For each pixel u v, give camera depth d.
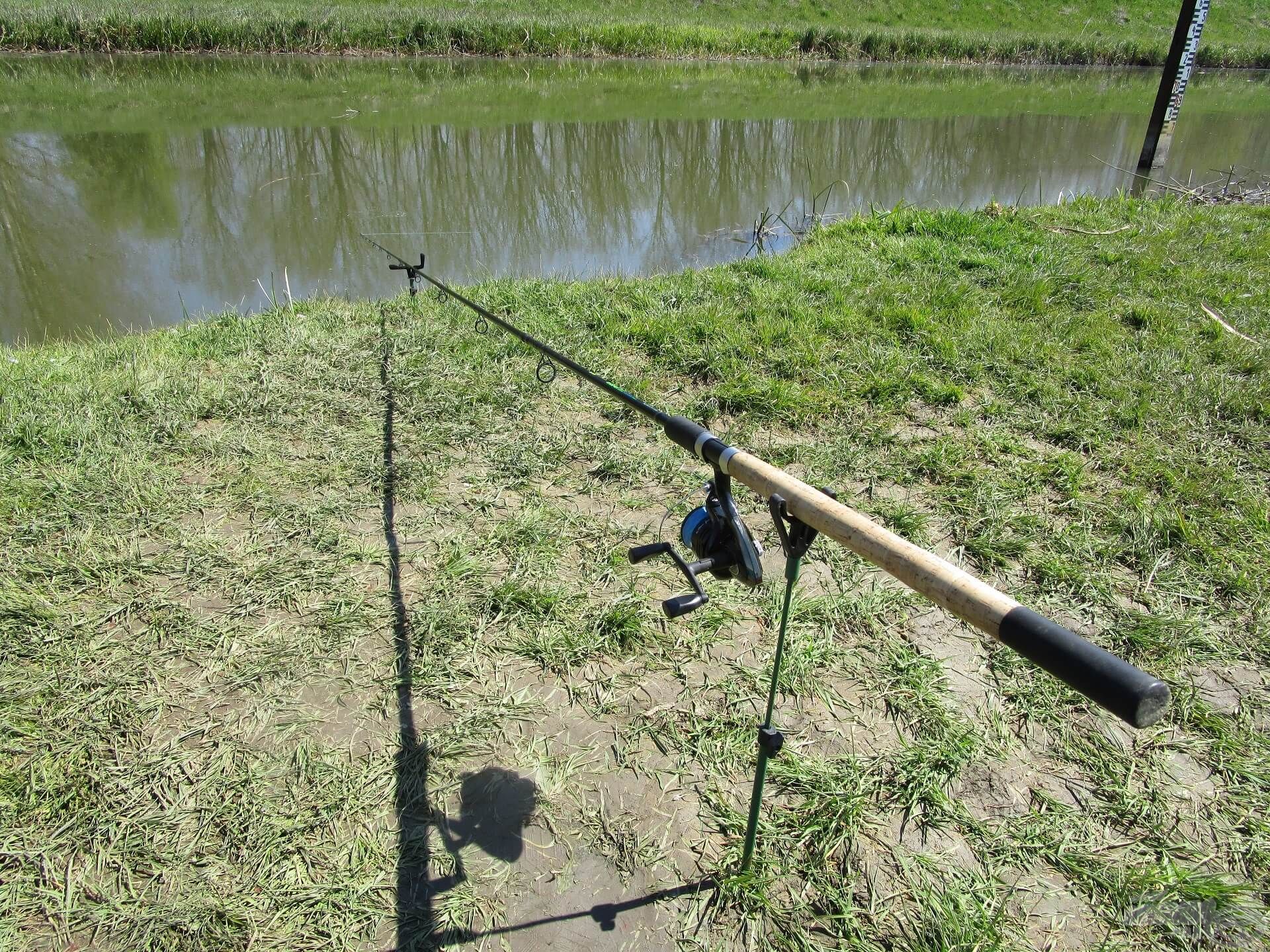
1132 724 0.95
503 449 3.49
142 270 6.83
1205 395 3.99
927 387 4.04
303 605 2.63
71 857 1.89
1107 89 19.39
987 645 2.54
